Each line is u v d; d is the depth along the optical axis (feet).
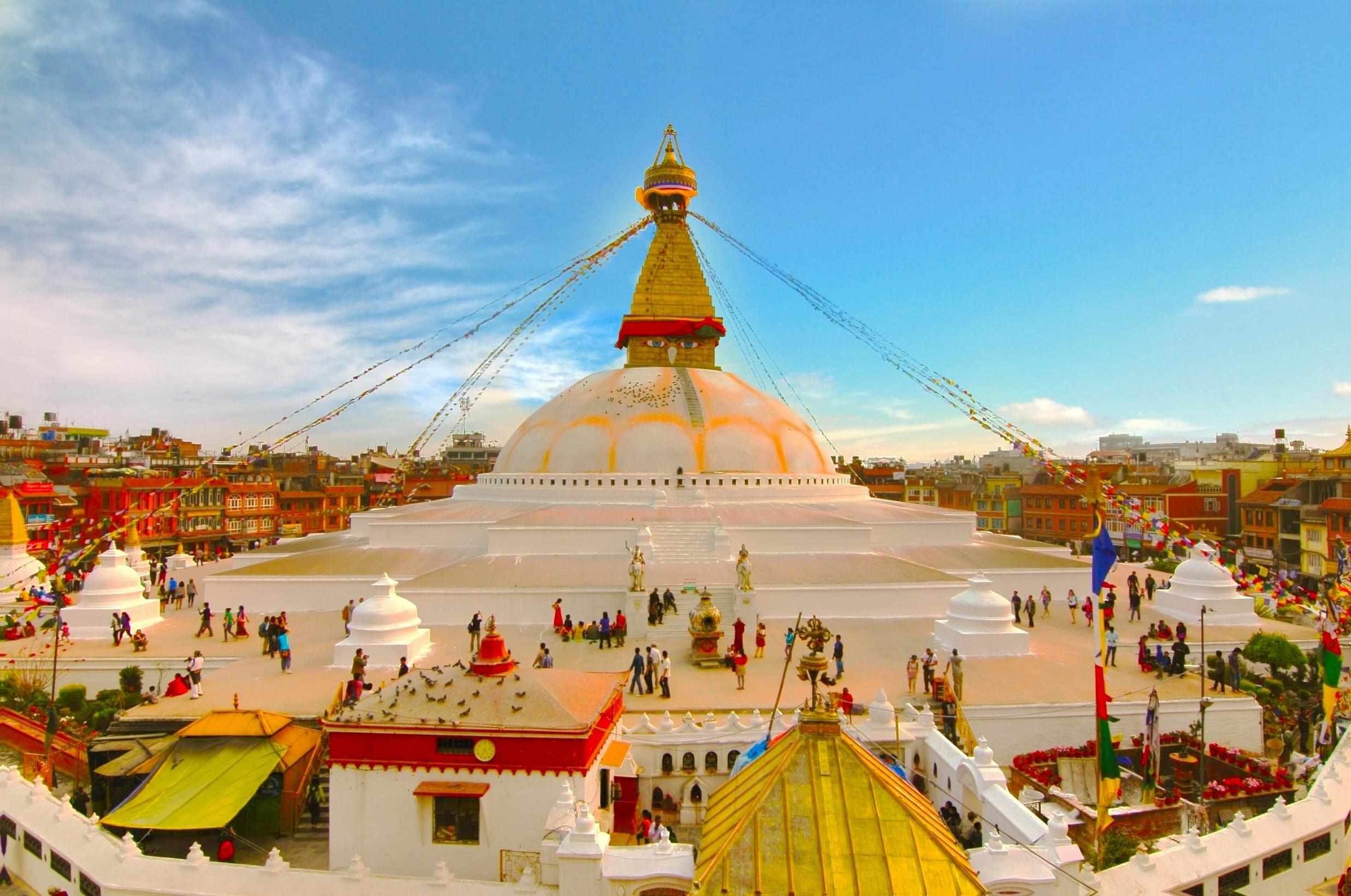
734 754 60.29
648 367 166.40
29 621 98.48
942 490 305.32
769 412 162.71
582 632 92.94
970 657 86.02
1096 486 51.03
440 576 104.58
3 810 57.77
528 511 133.39
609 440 149.18
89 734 71.87
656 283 171.01
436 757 49.85
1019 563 118.52
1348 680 85.87
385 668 82.17
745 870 28.76
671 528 118.93
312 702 71.72
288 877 46.73
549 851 43.60
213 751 57.52
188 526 213.46
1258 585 79.61
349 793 50.26
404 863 49.65
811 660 33.73
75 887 50.39
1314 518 174.60
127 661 87.45
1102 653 48.70
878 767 32.89
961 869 28.91
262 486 244.22
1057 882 39.60
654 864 41.22
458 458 443.32
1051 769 63.98
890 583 101.14
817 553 118.32
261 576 109.81
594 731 51.55
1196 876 47.39
